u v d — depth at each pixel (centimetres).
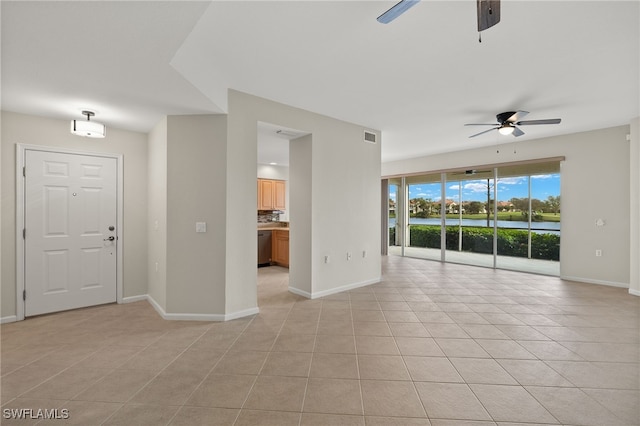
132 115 343
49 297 356
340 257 459
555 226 589
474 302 406
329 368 236
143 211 419
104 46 200
